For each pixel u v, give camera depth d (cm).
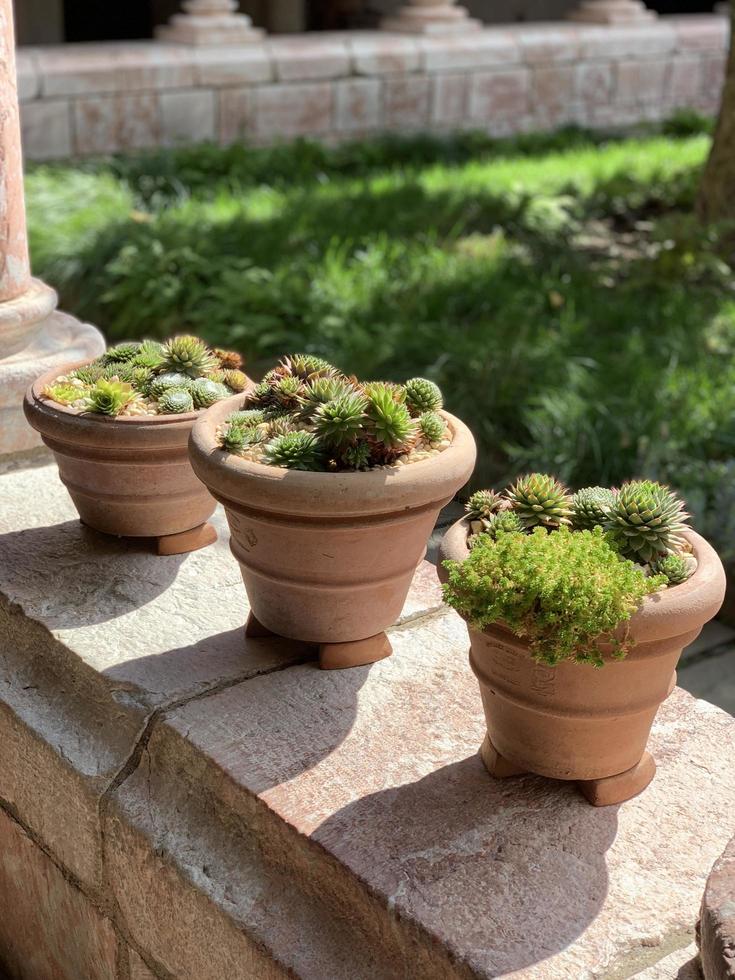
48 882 146
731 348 342
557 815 123
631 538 120
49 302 193
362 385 140
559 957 109
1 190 183
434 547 170
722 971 101
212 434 136
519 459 287
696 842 121
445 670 142
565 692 116
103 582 157
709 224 434
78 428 151
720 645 242
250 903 122
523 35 752
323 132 694
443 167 612
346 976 115
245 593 156
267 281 386
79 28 1092
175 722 133
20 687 148
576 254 436
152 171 549
